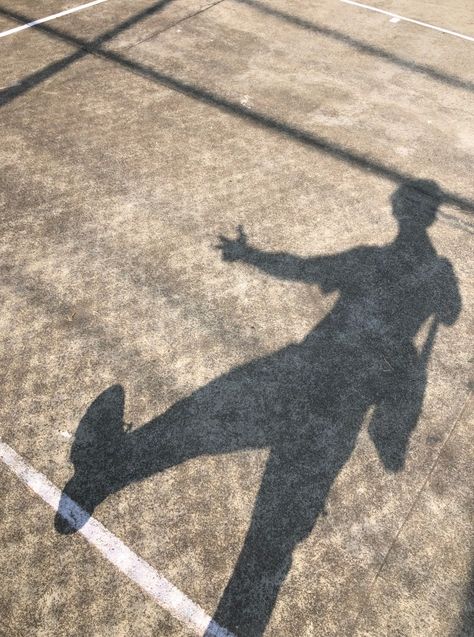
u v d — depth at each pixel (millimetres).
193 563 2828
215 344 3752
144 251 4305
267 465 3186
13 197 4691
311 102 5828
